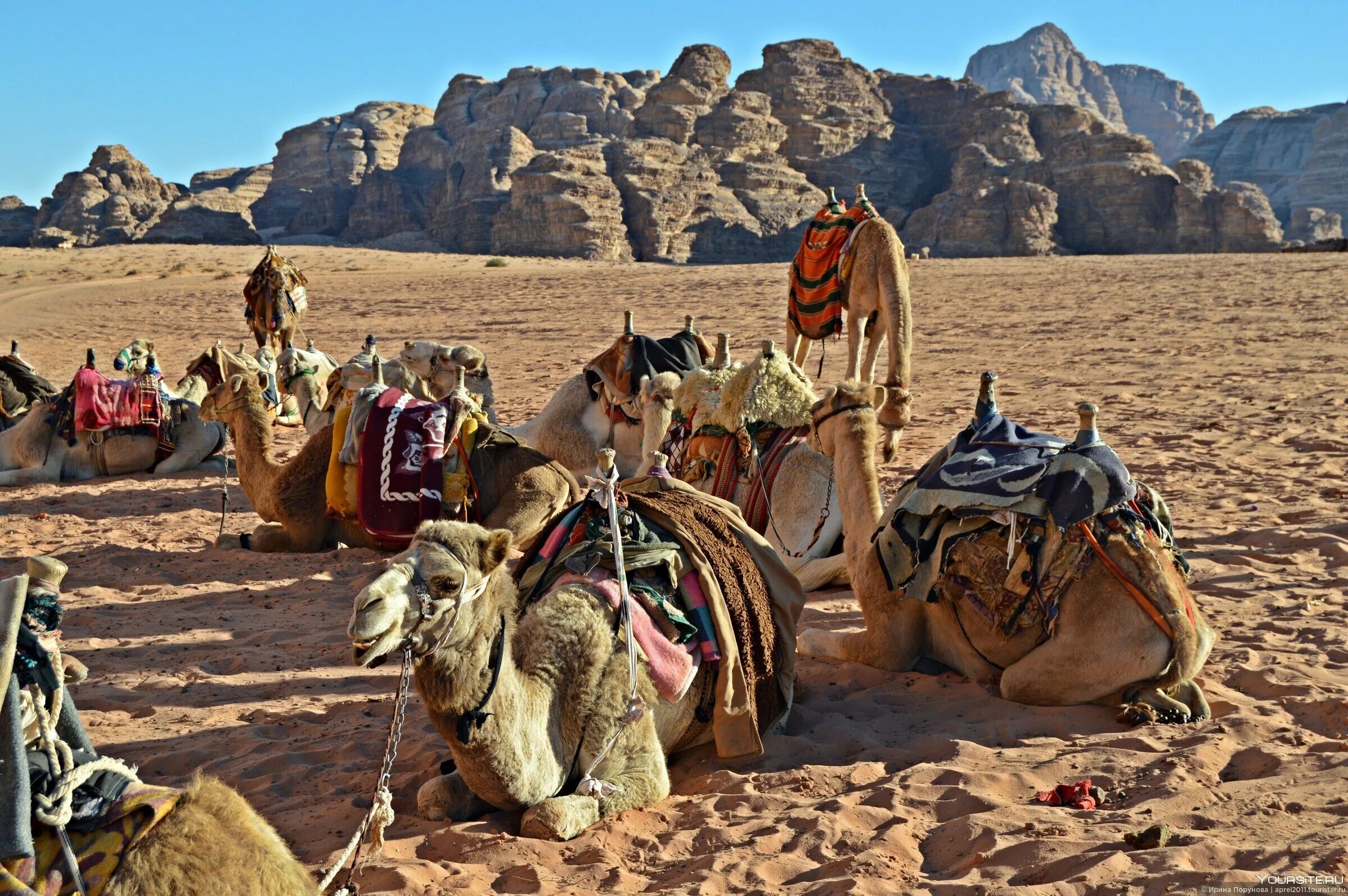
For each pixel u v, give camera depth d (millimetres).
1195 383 19625
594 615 5105
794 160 185875
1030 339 28438
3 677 3027
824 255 13914
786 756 5770
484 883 4566
